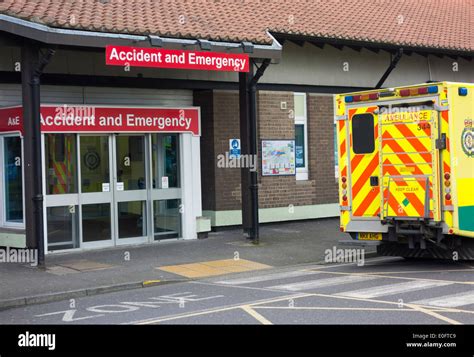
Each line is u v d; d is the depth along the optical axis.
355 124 12.06
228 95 16.62
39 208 12.08
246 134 14.78
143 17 13.97
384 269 11.97
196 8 15.67
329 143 18.75
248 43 14.01
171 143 15.47
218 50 13.66
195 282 11.31
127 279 11.27
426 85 11.10
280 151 17.64
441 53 19.64
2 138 13.98
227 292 10.16
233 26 14.89
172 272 11.94
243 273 12.02
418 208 11.12
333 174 18.83
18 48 13.76
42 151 13.28
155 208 15.20
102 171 14.43
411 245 11.48
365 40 17.50
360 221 12.05
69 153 13.96
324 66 18.56
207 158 16.66
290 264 12.78
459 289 9.68
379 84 18.89
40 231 12.11
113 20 13.16
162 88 15.75
